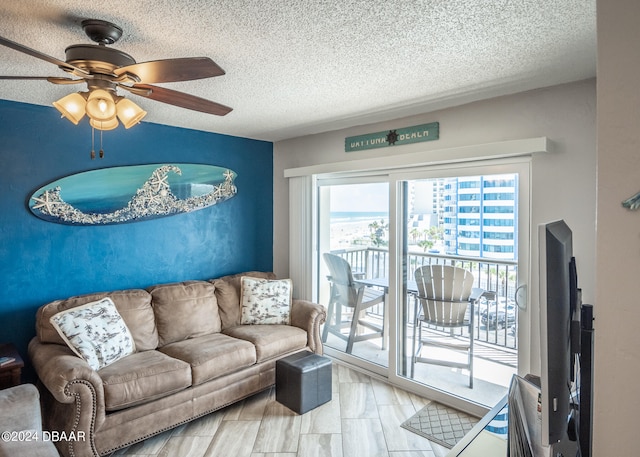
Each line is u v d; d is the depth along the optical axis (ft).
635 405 2.66
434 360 10.86
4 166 9.57
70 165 10.55
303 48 6.63
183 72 5.47
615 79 2.67
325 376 10.37
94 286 11.02
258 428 9.23
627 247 2.65
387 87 8.69
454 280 10.37
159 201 12.17
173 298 11.37
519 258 9.08
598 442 2.81
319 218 13.98
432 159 9.99
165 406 8.65
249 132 13.58
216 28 5.87
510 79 8.16
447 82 8.37
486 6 5.26
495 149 8.84
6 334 9.66
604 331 2.76
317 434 8.98
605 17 2.70
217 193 13.66
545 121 8.62
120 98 6.24
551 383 3.39
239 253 14.46
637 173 2.60
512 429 4.53
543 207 8.64
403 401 10.60
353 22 5.71
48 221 10.21
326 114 11.00
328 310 13.87
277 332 11.45
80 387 7.45
